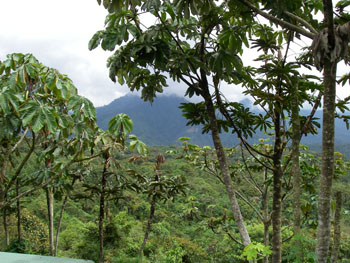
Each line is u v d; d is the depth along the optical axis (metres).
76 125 3.88
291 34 3.34
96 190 6.64
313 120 3.73
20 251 9.95
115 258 8.10
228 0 3.15
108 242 8.02
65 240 12.03
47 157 5.44
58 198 7.25
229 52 2.94
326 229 2.09
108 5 2.84
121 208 20.31
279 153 3.60
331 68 2.07
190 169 37.12
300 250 2.49
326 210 2.09
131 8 2.87
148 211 22.00
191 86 3.40
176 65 3.01
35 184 6.12
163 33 3.30
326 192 2.09
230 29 3.18
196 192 26.98
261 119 4.04
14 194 9.49
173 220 21.56
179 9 2.82
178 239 12.30
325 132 2.11
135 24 3.22
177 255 10.40
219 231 5.77
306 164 4.98
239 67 2.97
